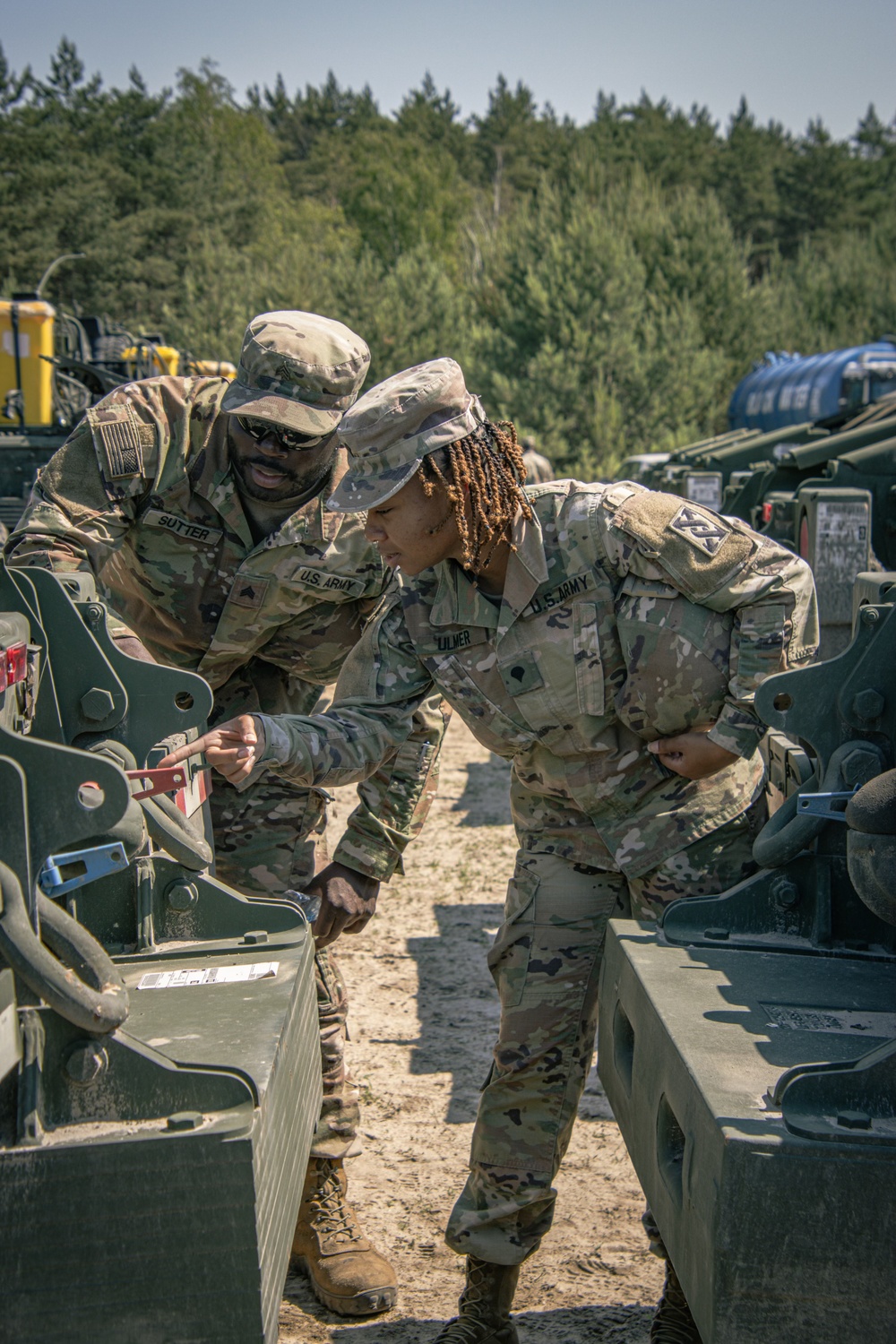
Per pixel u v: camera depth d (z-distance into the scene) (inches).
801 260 1673.2
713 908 81.7
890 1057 57.3
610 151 2603.3
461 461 77.8
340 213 2449.6
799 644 82.4
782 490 314.8
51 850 56.2
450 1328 88.7
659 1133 68.0
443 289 1320.1
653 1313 97.3
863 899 65.2
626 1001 77.0
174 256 1668.3
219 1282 54.0
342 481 78.9
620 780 86.2
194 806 87.7
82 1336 54.2
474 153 3378.4
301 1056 70.4
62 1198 53.1
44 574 76.5
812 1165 54.2
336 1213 101.9
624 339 1120.8
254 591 101.7
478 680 85.0
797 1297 55.4
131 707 79.1
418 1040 150.8
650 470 616.1
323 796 110.3
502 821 255.9
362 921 96.8
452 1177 118.6
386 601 90.5
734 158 2701.8
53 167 1540.4
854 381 372.2
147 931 78.7
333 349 96.4
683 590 80.7
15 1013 55.5
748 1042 64.7
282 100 3850.9
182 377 103.3
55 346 426.6
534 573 81.9
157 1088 56.6
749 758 84.3
